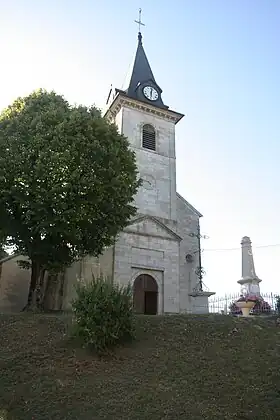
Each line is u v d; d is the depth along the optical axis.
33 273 19.77
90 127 19.80
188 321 14.33
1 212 18.44
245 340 12.75
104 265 24.31
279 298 19.23
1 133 19.80
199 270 28.05
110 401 9.20
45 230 17.59
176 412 8.86
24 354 11.55
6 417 8.68
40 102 22.02
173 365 10.98
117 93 29.73
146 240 25.86
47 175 17.97
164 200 28.42
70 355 11.37
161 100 31.75
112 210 19.45
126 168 21.31
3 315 15.40
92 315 11.65
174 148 30.50
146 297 26.36
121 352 11.59
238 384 10.12
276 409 9.12
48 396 9.40
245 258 22.25
